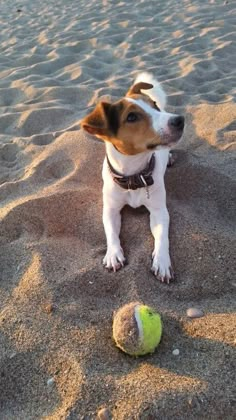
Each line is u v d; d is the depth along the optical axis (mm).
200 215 654
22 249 624
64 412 438
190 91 1016
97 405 437
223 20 1338
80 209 685
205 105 924
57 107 982
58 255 606
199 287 555
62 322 518
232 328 488
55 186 737
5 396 473
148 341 459
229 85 1017
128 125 549
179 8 1487
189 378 445
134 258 591
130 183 606
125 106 552
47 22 1552
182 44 1235
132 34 1333
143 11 1504
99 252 613
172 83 1042
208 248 590
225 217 660
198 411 423
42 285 562
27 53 1317
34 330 513
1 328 522
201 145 812
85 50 1293
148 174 600
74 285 560
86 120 563
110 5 1608
